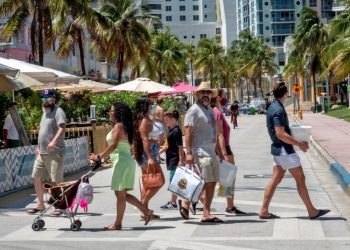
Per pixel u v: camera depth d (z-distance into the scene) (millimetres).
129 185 22375
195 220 24281
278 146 23547
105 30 108688
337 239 20156
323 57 127938
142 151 23516
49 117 26797
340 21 117062
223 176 23469
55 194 23266
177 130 27188
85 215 26328
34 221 23422
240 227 22625
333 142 67812
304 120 137375
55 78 51312
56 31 95938
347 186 31625
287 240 20172
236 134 97688
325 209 25703
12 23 82500
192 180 22688
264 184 36250
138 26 128250
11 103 41625
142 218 24609
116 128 21922
